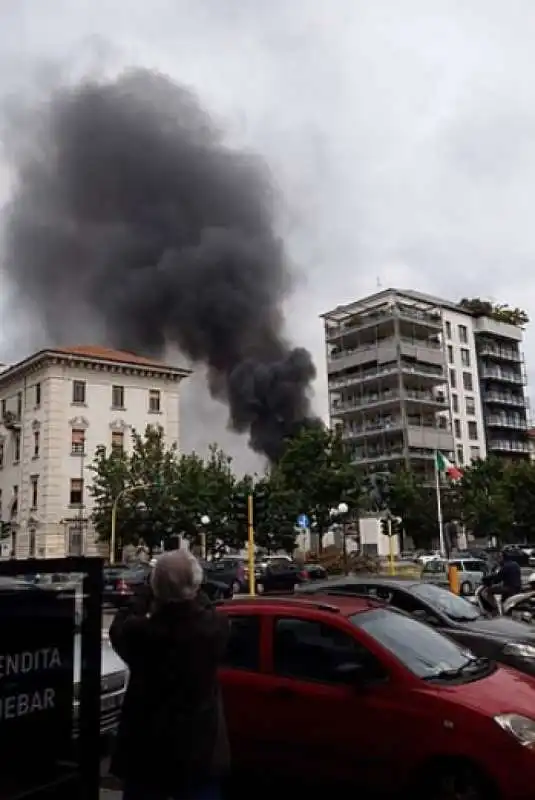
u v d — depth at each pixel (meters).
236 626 5.91
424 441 64.81
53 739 3.14
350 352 69.81
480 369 75.62
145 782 3.46
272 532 40.72
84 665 3.29
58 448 46.91
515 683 5.40
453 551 56.03
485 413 74.75
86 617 3.33
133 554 46.16
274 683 5.51
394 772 4.94
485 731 4.71
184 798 3.43
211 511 42.56
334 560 35.81
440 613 9.05
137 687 3.57
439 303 73.38
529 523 53.91
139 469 45.19
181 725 3.46
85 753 3.23
